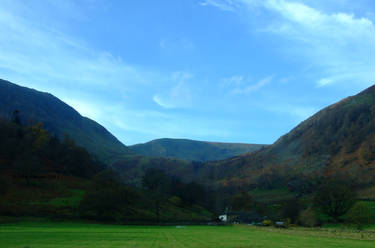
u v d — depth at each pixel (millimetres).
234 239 49875
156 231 68438
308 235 62844
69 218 93250
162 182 163875
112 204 101312
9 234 49906
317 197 132000
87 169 178500
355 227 93625
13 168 140875
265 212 156375
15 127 183125
